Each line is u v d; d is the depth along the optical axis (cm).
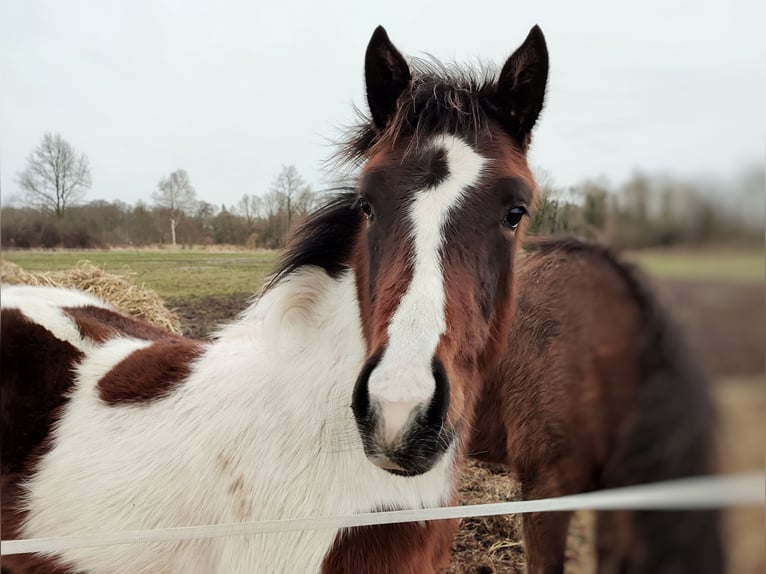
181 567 85
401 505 80
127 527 85
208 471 84
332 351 84
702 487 85
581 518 107
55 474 92
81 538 71
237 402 86
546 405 115
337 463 80
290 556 78
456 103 79
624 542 99
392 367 62
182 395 92
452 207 72
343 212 90
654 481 95
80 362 103
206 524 83
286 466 80
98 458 91
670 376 95
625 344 101
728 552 89
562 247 117
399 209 73
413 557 82
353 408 66
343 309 85
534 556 115
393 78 84
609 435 104
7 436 97
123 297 152
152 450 88
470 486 151
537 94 84
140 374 98
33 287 125
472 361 75
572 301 112
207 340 115
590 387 107
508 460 129
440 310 67
